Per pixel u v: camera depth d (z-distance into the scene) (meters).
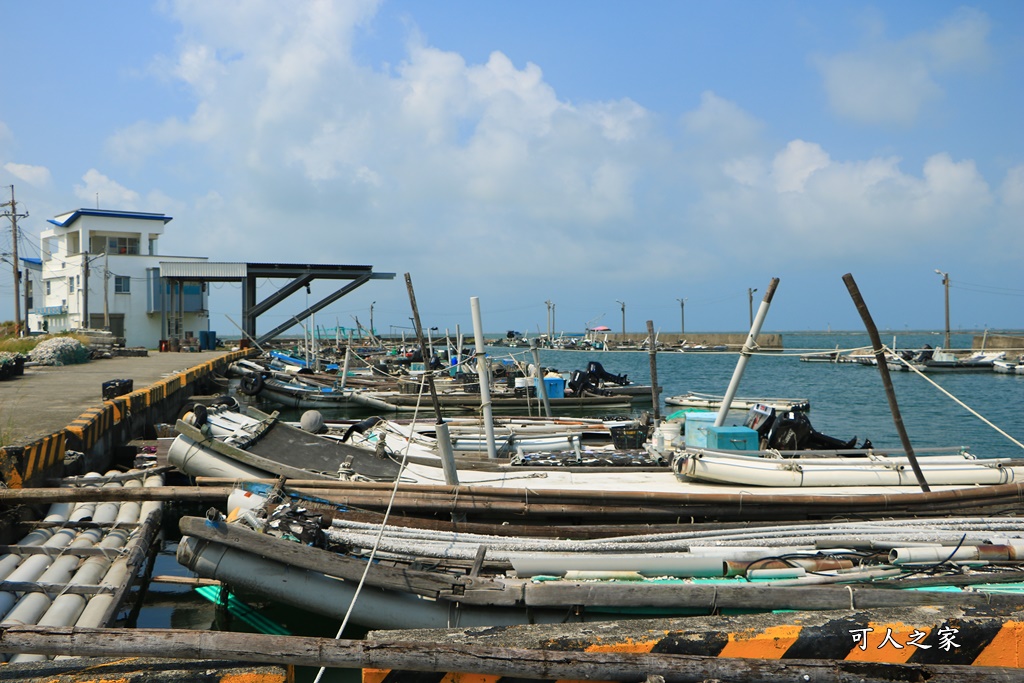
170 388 19.59
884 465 9.47
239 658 3.68
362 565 5.60
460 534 6.76
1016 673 3.68
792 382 43.84
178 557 5.96
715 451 9.82
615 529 7.43
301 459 9.81
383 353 55.78
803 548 6.17
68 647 3.67
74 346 29.47
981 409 28.70
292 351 55.44
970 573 5.75
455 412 25.27
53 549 6.92
